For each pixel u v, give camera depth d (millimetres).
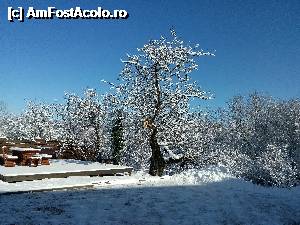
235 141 41781
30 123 39844
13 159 17953
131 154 26969
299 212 11219
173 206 11375
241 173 18938
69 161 23000
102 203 11445
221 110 53469
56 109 33625
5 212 9680
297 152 32969
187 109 22109
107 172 18406
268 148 19562
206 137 28156
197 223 9477
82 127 28406
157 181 17500
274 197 13664
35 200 11578
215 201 12398
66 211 10141
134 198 12484
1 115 64625
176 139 22406
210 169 20016
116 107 23766
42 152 25672
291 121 40344
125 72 21547
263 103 50906
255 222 9789
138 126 22500
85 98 28469
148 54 21078
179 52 21188
